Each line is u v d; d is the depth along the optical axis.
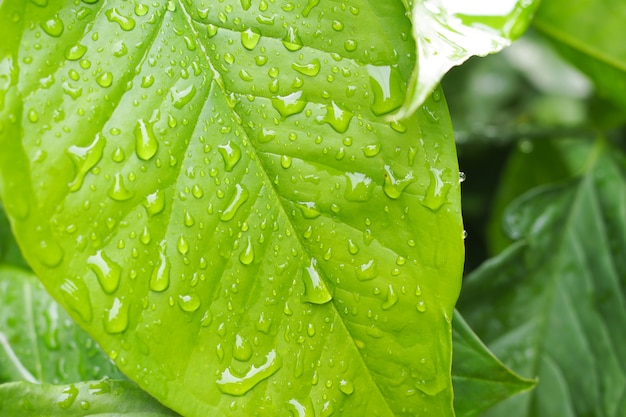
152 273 0.38
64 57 0.38
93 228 0.38
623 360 0.49
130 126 0.39
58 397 0.40
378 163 0.39
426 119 0.39
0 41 0.38
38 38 0.38
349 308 0.39
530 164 0.63
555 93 0.80
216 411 0.38
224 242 0.39
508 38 0.38
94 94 0.38
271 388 0.39
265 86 0.39
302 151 0.39
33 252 0.37
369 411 0.39
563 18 0.49
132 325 0.38
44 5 0.38
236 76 0.39
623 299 0.50
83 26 0.39
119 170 0.38
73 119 0.38
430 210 0.39
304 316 0.39
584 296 0.50
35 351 0.44
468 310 0.49
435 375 0.39
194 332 0.38
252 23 0.40
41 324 0.44
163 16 0.39
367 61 0.39
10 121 0.38
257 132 0.39
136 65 0.39
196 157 0.39
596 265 0.51
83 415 0.40
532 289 0.50
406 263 0.39
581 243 0.51
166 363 0.38
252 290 0.39
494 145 0.70
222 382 0.38
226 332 0.39
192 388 0.38
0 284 0.45
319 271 0.39
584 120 0.69
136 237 0.38
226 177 0.39
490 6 0.38
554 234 0.51
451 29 0.37
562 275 0.50
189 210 0.39
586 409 0.48
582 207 0.52
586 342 0.49
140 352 0.38
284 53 0.39
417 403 0.39
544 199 0.52
